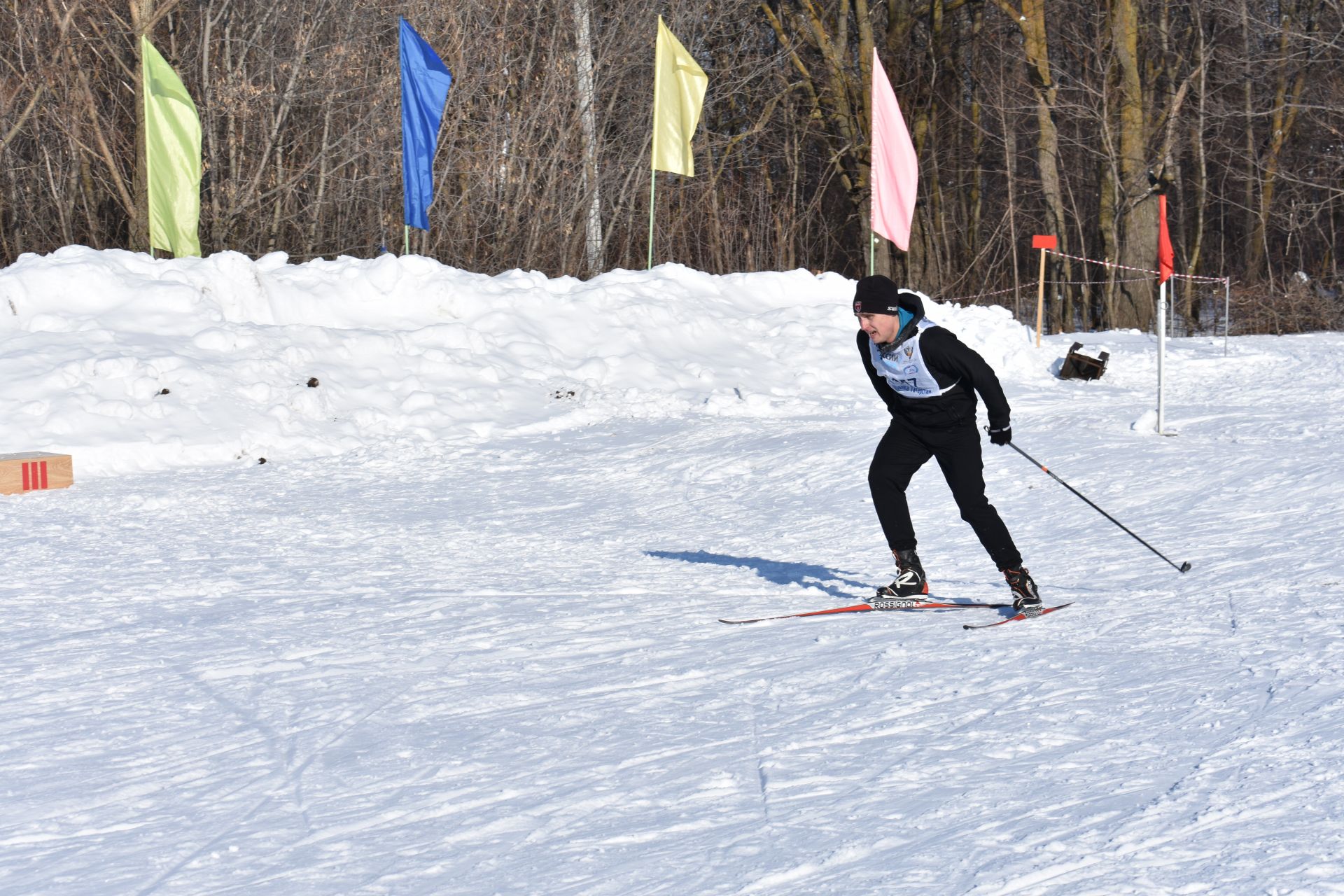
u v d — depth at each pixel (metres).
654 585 17.31
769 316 46.62
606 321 43.12
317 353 36.88
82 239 60.44
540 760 9.54
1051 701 10.16
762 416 36.81
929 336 13.80
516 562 19.48
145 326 35.88
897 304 14.00
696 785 8.70
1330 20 80.19
